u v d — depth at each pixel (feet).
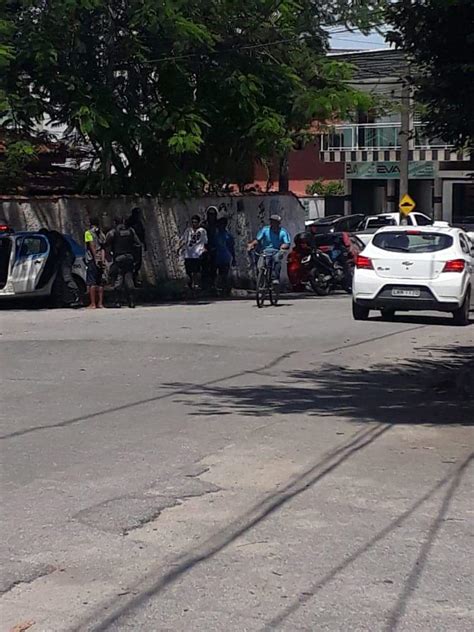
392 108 93.45
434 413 36.94
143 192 91.04
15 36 77.71
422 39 38.91
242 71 87.30
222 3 84.69
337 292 95.14
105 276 81.15
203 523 23.07
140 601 18.31
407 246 63.46
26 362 47.29
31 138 86.94
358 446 31.30
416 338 57.47
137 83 85.71
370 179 185.78
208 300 85.71
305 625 17.26
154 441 31.50
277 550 21.24
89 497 25.05
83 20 81.35
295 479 27.17
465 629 17.19
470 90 37.99
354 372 46.11
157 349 51.62
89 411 36.17
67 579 19.42
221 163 94.63
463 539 22.12
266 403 38.37
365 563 20.48
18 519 23.17
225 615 17.69
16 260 72.23
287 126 93.35
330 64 91.25
